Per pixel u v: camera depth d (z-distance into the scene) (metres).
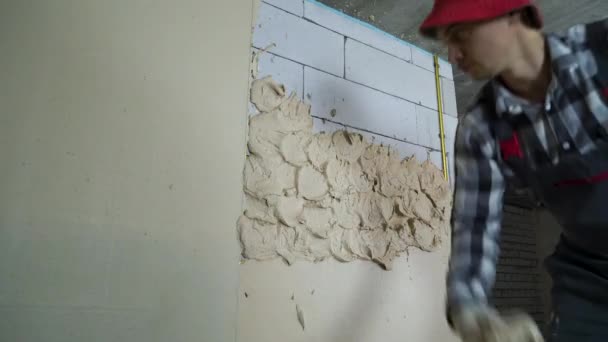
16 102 0.89
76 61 0.97
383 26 1.79
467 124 0.86
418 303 1.53
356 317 1.37
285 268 1.27
